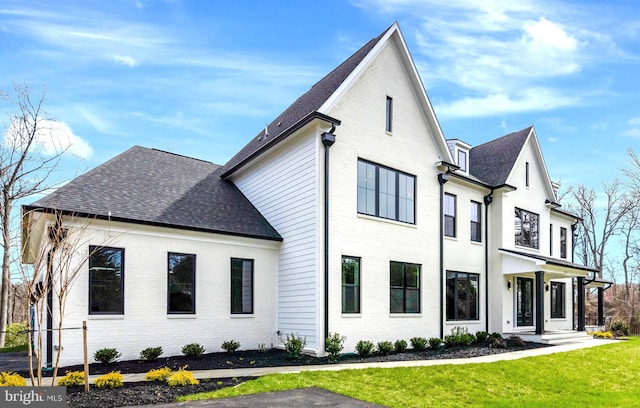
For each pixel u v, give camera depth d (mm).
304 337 12867
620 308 35656
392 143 15125
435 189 16562
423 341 14359
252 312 13914
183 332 12422
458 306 17391
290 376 9047
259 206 15859
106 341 11070
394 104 15398
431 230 16188
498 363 11125
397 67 15648
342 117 13633
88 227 11109
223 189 16594
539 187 22328
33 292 7910
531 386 9414
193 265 12961
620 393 9188
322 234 12742
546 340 16891
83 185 12438
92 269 11109
